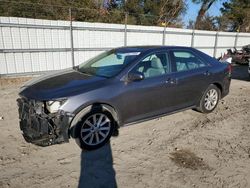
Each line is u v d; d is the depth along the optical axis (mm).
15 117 5258
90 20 17891
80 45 11352
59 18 15914
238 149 4004
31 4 13531
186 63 5078
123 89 4023
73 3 18219
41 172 3250
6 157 3600
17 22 9445
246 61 16281
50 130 3514
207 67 5387
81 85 3836
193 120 5219
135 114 4293
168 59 4754
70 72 4602
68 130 3598
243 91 8258
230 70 5945
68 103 3537
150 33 13852
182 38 15867
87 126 3801
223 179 3191
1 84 8859
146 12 25094
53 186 2977
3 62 9422
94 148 3877
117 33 12430
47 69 10609
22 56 9836
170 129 4715
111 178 3152
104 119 3969
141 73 4176
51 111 3520
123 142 4133
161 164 3494
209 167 3457
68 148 3887
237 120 5305
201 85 5250
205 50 18047
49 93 3594
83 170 3312
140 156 3697
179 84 4793
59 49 10711
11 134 4375
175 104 4883
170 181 3115
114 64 4469
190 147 4020
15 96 7102
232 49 20344
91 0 19828
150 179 3146
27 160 3531
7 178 3111
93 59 5059
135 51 4594
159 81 4465
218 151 3918
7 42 9391
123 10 23625
